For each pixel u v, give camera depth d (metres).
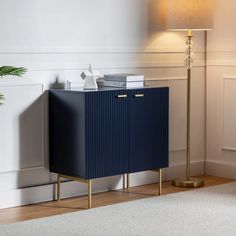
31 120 7.00
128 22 7.56
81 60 7.27
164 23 7.84
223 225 6.36
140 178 7.79
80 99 6.79
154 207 6.86
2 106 6.84
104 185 7.52
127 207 6.86
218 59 8.09
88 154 6.81
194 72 8.12
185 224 6.38
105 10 7.39
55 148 7.07
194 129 8.20
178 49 7.96
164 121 7.35
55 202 7.12
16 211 6.82
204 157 8.27
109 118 6.92
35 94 7.00
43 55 7.04
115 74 7.32
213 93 8.17
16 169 6.96
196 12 7.47
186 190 7.57
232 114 8.02
